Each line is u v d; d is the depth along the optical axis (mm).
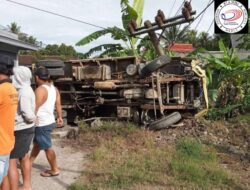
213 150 7977
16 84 4934
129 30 11180
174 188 5691
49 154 6082
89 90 11383
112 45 15891
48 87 5805
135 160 7020
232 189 5766
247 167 7098
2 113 4051
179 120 9961
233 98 12430
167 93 10258
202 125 10016
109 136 8914
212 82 13523
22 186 5410
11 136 4160
